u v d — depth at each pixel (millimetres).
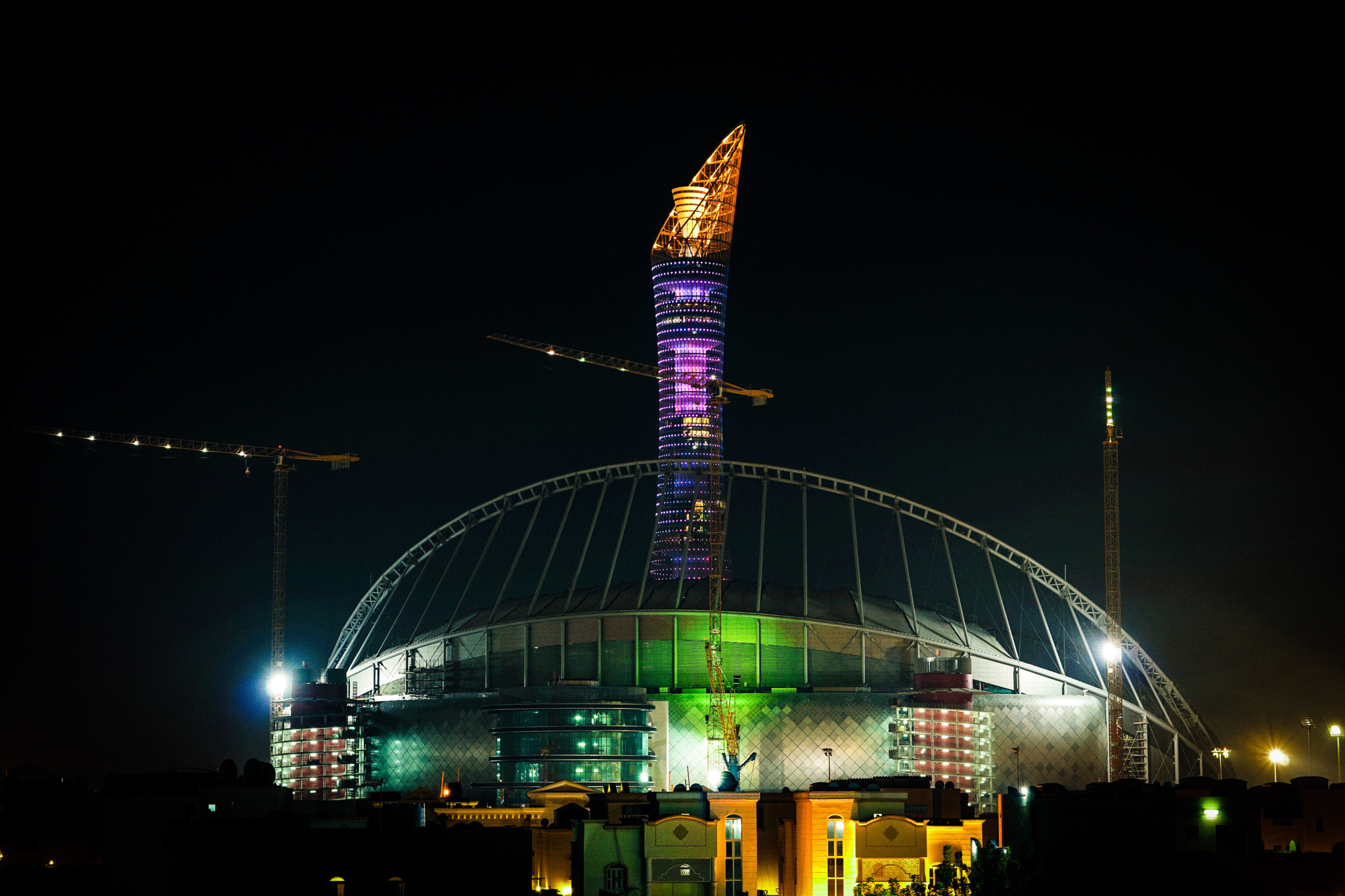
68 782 191875
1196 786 134750
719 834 143875
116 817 138375
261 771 150125
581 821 139125
